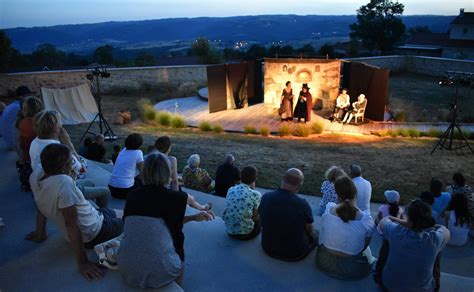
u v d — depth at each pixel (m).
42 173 3.14
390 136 13.88
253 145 11.55
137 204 2.86
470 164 9.94
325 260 3.56
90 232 3.35
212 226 4.55
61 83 20.83
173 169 4.98
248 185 4.29
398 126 15.40
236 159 9.72
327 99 16.95
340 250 3.47
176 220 2.91
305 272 3.62
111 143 11.73
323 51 33.81
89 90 16.36
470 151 11.46
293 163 9.53
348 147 11.70
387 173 8.96
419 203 3.13
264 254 3.92
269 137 13.41
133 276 2.94
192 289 3.37
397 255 3.12
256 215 4.22
